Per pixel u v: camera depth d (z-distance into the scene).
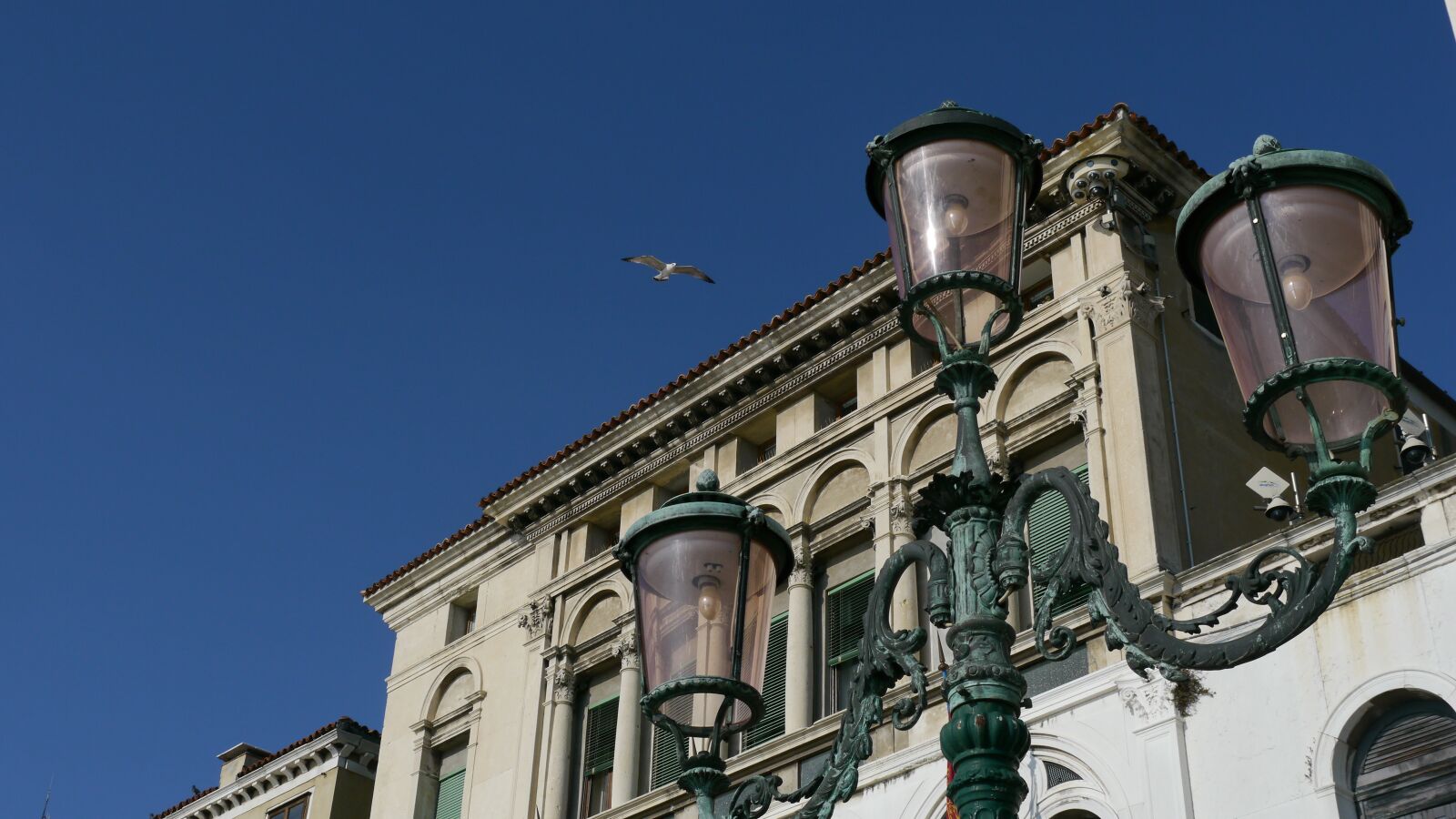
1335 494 6.59
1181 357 22.48
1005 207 8.39
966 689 7.32
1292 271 7.16
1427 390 26.83
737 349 26.91
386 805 29.00
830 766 7.95
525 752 26.95
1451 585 16.81
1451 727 16.39
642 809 24.47
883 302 25.28
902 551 8.11
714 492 9.31
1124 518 20.48
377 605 32.31
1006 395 23.09
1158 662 6.99
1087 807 18.67
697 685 8.60
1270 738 17.45
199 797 37.50
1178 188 23.86
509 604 29.45
